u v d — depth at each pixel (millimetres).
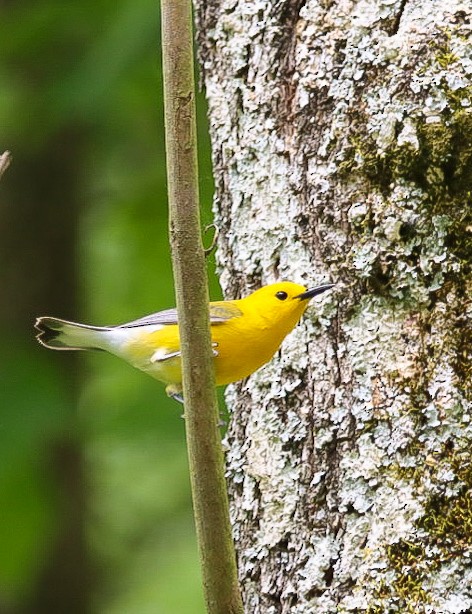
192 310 6605
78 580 16672
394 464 7273
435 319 7316
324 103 7770
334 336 7641
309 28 7883
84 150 16922
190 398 6672
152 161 17141
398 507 7195
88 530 17094
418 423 7258
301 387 7785
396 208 7398
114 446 14695
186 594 17188
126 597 17219
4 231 16875
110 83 14516
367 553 7238
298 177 7930
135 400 15070
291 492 7695
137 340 8648
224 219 8547
